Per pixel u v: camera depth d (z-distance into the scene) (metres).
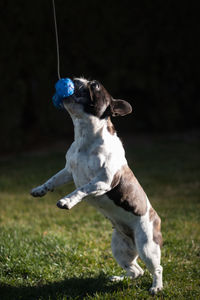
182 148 14.92
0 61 14.72
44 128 16.34
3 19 14.55
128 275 4.95
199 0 16.47
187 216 7.80
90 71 16.50
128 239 4.82
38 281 4.83
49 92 15.88
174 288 4.74
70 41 15.73
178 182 10.71
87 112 4.29
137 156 13.83
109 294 4.48
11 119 15.22
